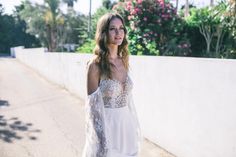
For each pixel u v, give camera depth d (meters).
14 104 8.00
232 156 3.11
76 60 9.20
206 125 3.47
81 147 4.67
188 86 3.76
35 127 5.78
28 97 9.08
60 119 6.38
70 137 5.16
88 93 2.52
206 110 3.46
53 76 12.87
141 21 8.18
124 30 2.62
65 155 4.34
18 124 5.99
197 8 8.73
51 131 5.51
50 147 4.67
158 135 4.55
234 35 7.10
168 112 4.24
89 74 2.51
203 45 8.61
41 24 42.06
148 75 4.72
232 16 6.90
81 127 5.77
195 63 3.60
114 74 2.59
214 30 8.05
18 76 15.19
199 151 3.62
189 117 3.77
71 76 9.94
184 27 8.59
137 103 5.14
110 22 2.53
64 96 9.23
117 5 8.62
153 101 4.62
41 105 7.86
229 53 7.55
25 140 5.01
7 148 4.63
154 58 4.51
